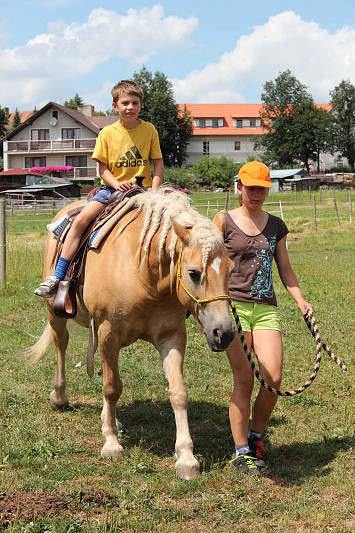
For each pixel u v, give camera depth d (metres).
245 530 2.99
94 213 4.25
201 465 3.78
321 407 4.92
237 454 3.73
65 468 3.66
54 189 46.94
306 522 3.07
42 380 5.60
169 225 3.52
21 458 3.82
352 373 5.79
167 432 4.40
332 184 58.69
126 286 3.66
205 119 83.19
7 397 5.03
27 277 11.26
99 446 4.11
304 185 56.88
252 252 3.76
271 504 3.24
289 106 76.38
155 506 3.22
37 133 55.12
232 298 3.80
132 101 4.22
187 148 81.12
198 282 3.20
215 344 3.10
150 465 3.74
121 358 6.38
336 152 81.75
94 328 4.18
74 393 5.31
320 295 9.62
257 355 3.77
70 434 4.31
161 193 3.88
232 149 81.62
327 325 7.65
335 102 77.56
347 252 16.17
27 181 51.03
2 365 6.06
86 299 3.97
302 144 75.25
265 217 3.90
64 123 54.50
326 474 3.64
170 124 75.06
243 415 3.71
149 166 4.52
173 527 3.00
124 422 4.64
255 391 5.34
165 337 3.81
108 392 3.89
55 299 4.12
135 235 3.75
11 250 15.09
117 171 4.37
